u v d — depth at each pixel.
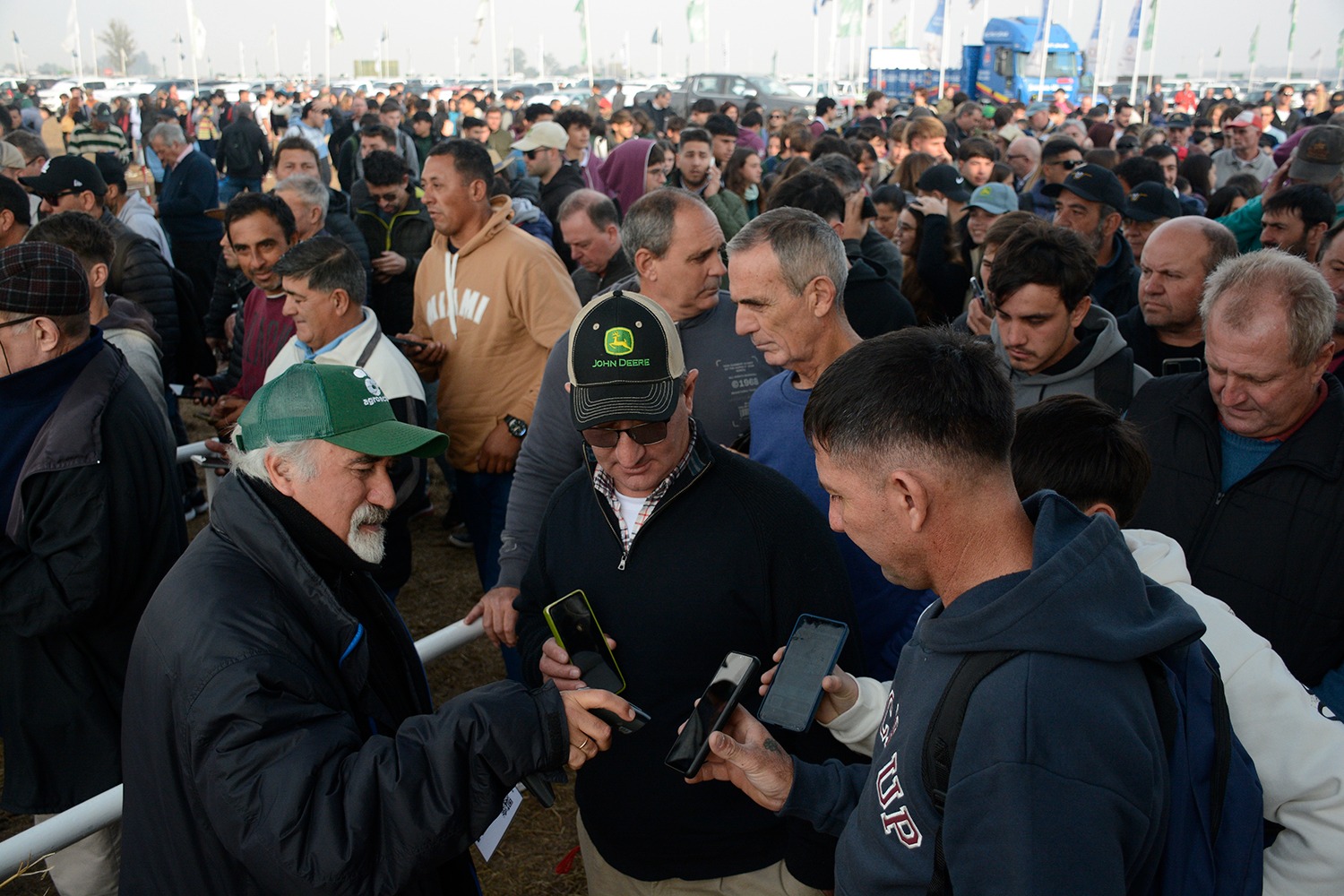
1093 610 1.14
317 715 1.55
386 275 5.19
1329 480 2.11
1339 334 2.88
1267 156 10.04
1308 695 1.44
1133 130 16.02
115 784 2.51
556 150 7.54
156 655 1.59
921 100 20.25
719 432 2.83
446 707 1.58
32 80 38.91
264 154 14.27
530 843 3.17
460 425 3.77
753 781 1.61
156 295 4.40
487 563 3.85
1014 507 1.25
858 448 1.25
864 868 1.29
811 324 2.38
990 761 1.09
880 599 2.29
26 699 2.42
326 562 1.79
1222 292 2.19
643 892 2.06
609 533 2.01
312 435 1.69
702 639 1.93
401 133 11.93
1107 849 1.05
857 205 4.68
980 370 1.24
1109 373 2.77
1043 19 27.34
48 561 2.27
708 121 9.27
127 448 2.40
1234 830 1.23
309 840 1.45
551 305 3.62
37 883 2.89
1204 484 2.30
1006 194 4.88
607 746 1.67
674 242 2.74
